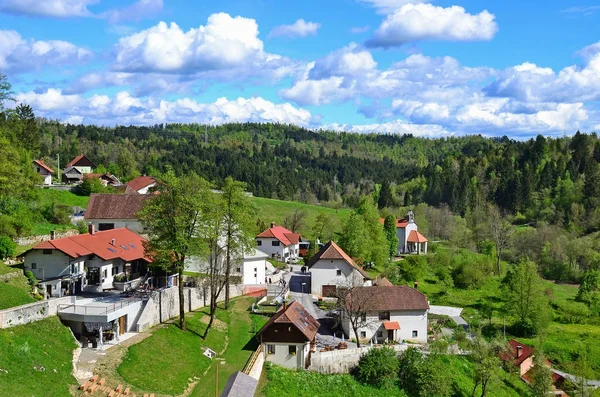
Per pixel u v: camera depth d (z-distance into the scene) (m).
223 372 56.06
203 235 63.88
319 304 88.12
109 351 51.44
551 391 72.06
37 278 63.56
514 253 151.62
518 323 94.25
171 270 74.19
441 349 72.38
